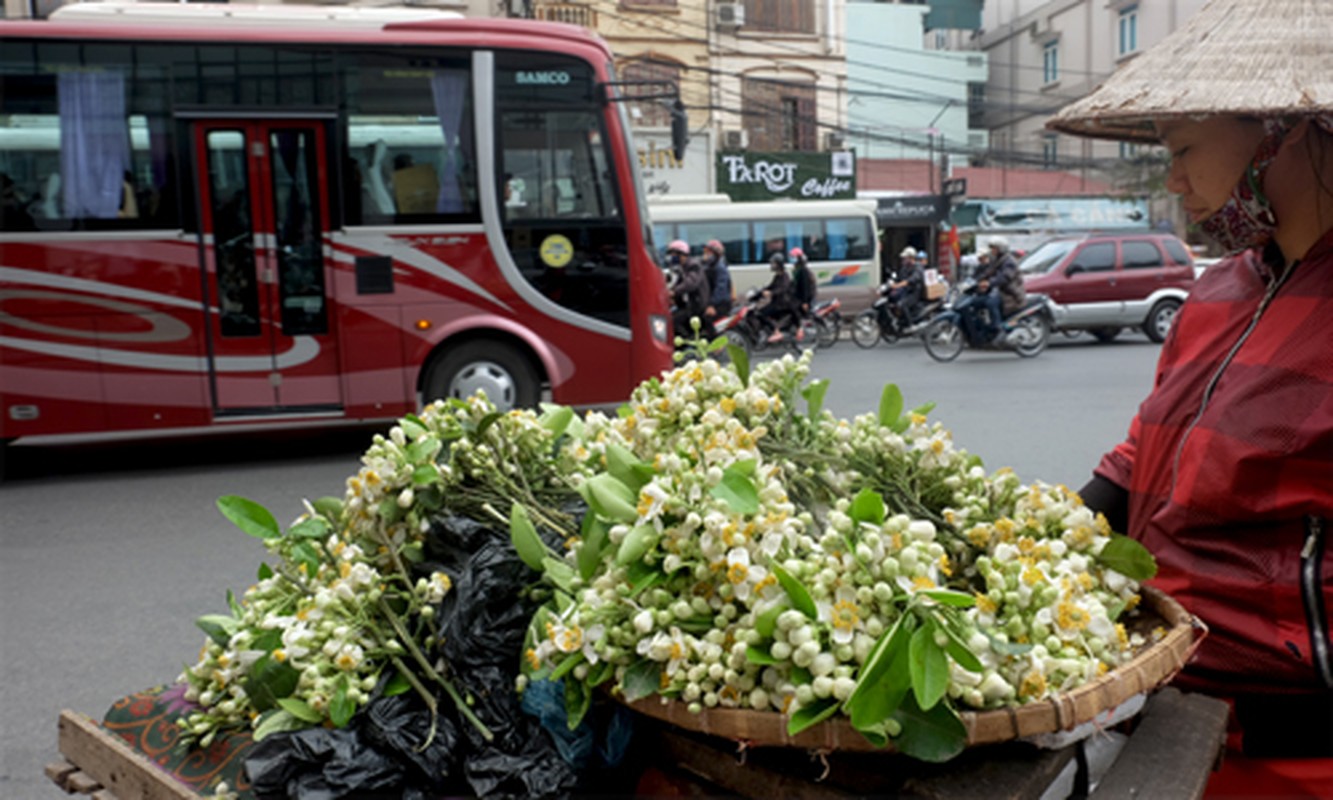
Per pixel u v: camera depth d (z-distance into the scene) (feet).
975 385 33.63
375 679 4.22
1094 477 6.06
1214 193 5.02
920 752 3.41
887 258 86.12
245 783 4.21
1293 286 4.89
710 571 3.81
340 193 22.26
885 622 3.55
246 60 21.85
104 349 21.35
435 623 4.42
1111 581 4.47
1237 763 4.76
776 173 73.87
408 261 22.61
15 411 21.06
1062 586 3.94
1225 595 4.89
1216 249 5.57
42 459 23.91
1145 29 83.92
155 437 26.96
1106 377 35.29
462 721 4.15
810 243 58.59
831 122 77.46
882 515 3.84
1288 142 4.75
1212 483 4.88
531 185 23.22
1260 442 4.72
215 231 21.84
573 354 23.56
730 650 3.74
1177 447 5.25
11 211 20.89
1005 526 4.52
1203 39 4.90
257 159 21.99
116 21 21.30
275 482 20.94
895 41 92.48
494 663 4.27
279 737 4.14
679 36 71.36
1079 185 92.89
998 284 43.11
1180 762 4.02
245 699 4.58
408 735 4.08
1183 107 4.68
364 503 4.80
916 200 80.28
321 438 26.37
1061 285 48.34
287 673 4.29
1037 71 98.12
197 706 4.91
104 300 21.27
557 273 23.39
